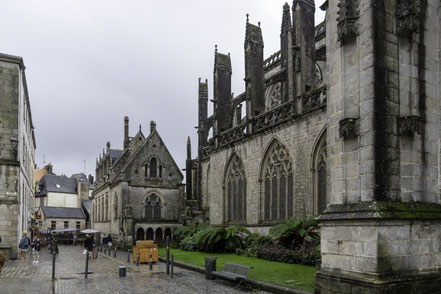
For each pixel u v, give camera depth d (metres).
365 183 13.81
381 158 13.62
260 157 34.00
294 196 29.34
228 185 39.66
